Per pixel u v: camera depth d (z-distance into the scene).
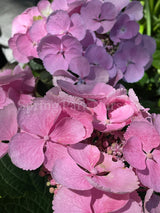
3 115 0.14
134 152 0.13
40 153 0.13
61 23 0.21
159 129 0.14
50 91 0.14
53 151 0.14
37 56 0.23
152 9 0.46
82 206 0.12
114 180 0.13
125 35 0.23
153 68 0.40
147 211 0.13
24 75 0.18
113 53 0.24
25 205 0.14
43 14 0.25
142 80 0.36
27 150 0.13
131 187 0.12
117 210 0.12
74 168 0.13
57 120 0.14
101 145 0.15
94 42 0.22
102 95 0.15
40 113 0.13
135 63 0.24
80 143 0.14
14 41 0.25
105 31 0.23
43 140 0.14
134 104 0.15
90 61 0.22
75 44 0.21
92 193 0.12
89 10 0.22
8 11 0.55
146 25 0.45
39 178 0.16
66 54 0.21
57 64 0.21
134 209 0.12
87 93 0.16
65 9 0.23
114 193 0.12
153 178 0.13
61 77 0.21
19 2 0.57
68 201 0.12
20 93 0.19
